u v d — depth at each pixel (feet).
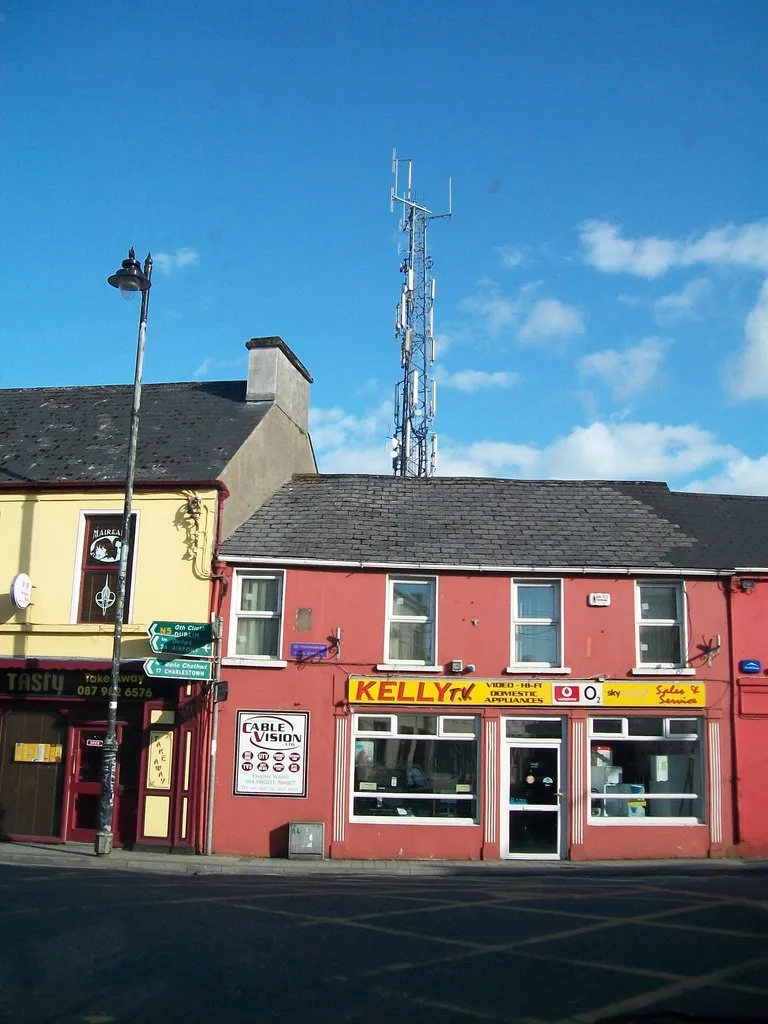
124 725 58.85
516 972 26.61
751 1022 22.49
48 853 53.62
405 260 113.09
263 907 36.22
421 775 58.08
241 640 59.77
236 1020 22.08
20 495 61.98
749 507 69.05
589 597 59.88
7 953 27.84
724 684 59.00
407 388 108.17
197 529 59.98
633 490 70.74
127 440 66.44
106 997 23.88
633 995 24.45
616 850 57.06
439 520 64.75
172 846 56.24
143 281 54.49
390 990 24.73
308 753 57.72
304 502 66.90
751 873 50.21
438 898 39.04
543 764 58.29
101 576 60.75
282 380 72.54
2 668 59.31
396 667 58.75
